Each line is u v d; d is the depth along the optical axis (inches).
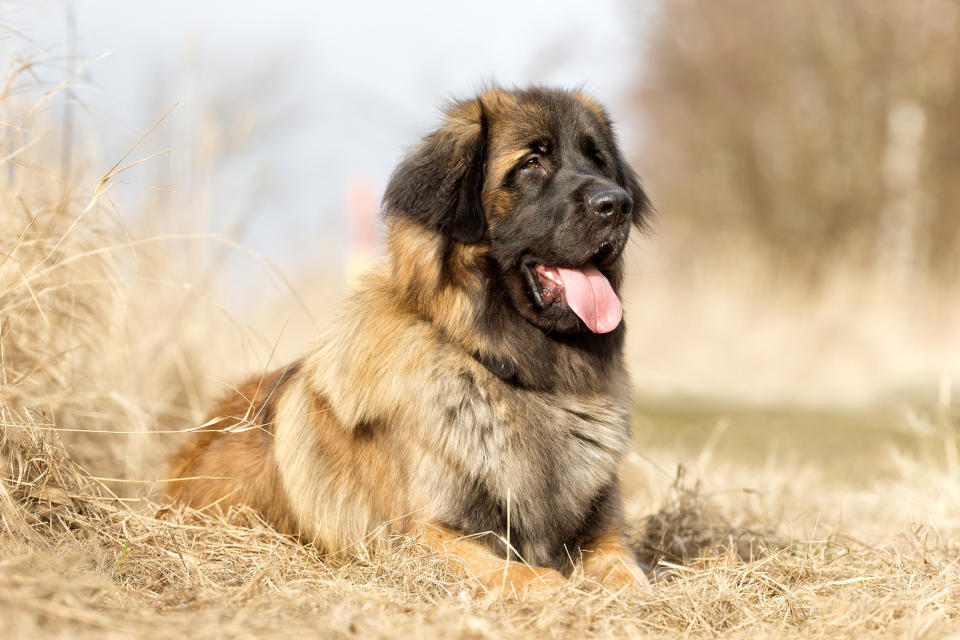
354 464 249.1
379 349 246.4
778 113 1279.5
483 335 244.5
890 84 1212.5
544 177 259.4
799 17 1278.3
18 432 233.0
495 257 252.2
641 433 552.7
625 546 251.8
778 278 1003.9
